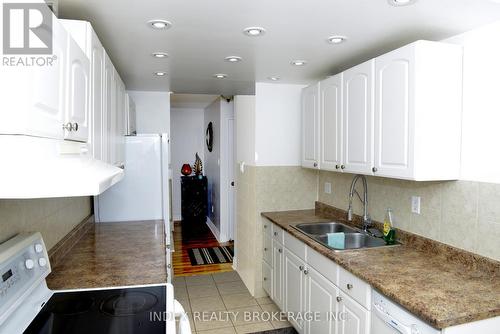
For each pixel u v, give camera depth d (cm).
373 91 211
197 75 293
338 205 313
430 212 208
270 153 338
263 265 342
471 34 181
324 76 298
